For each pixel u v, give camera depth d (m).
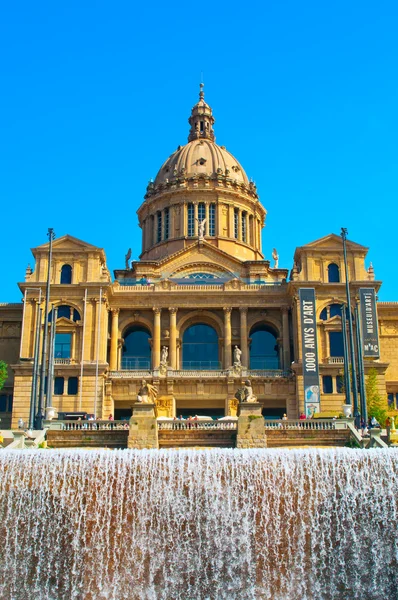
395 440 56.84
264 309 94.06
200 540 43.75
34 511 44.66
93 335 86.25
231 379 85.19
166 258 101.81
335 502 44.62
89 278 89.00
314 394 82.00
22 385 83.25
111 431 57.12
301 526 44.28
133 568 43.62
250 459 45.25
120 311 93.81
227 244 109.31
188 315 94.00
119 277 104.75
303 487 44.91
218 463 45.12
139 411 55.84
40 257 90.06
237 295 93.06
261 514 44.44
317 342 84.69
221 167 115.00
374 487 44.62
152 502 44.53
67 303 87.50
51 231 70.50
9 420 90.75
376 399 79.38
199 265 101.75
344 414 60.72
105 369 85.19
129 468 45.12
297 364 84.69
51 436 57.34
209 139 125.69
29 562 43.94
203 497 44.50
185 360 94.06
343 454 45.38
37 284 87.81
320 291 88.81
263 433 55.06
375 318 86.44
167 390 85.31
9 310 95.19
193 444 56.56
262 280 101.00
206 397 85.31
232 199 112.31
